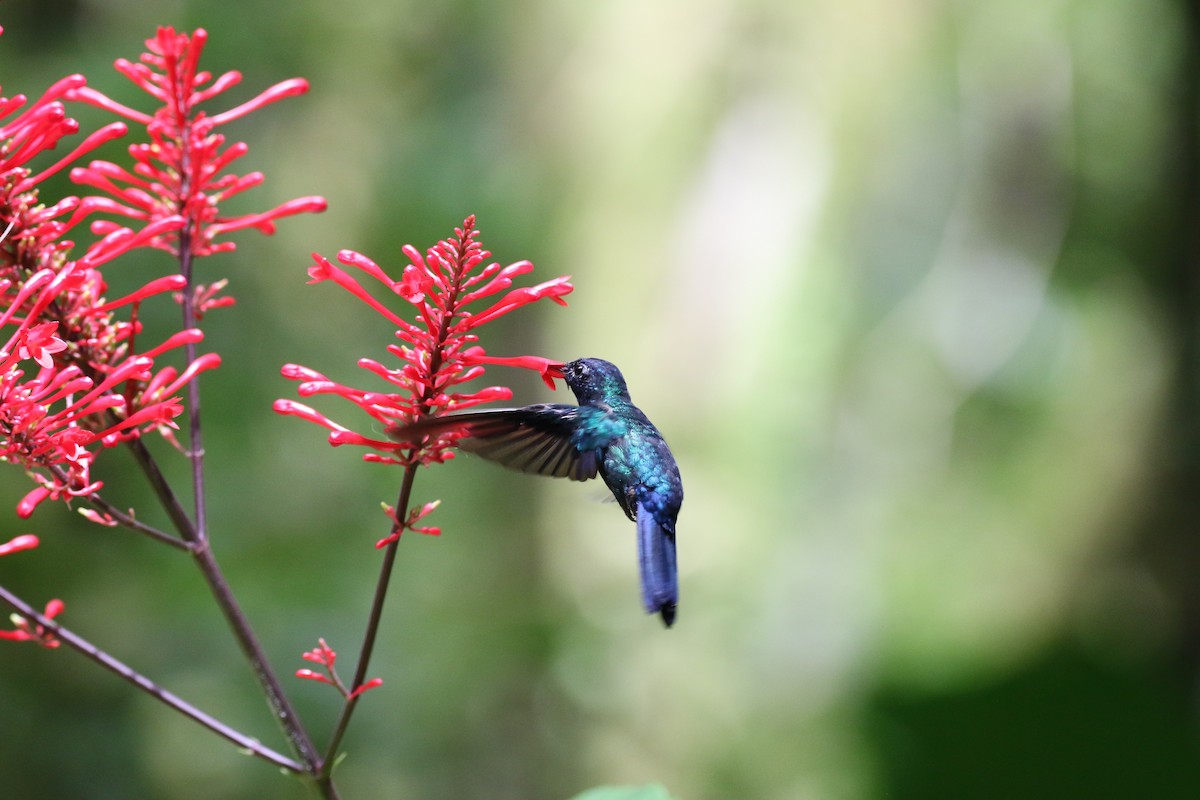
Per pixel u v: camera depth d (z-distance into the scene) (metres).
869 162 14.97
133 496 11.54
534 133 15.86
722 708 14.05
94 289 4.00
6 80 11.92
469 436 4.09
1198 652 10.20
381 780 12.34
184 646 11.39
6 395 3.50
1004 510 13.88
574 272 16.06
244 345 12.34
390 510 3.92
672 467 4.72
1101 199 13.86
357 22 14.85
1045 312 14.15
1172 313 11.54
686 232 15.49
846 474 14.64
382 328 13.80
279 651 11.66
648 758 14.09
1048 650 5.87
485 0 15.95
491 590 14.98
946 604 13.62
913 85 14.88
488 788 13.24
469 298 3.61
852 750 6.54
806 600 14.22
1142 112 13.19
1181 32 11.85
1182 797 5.84
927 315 14.63
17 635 3.99
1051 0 14.10
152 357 3.60
